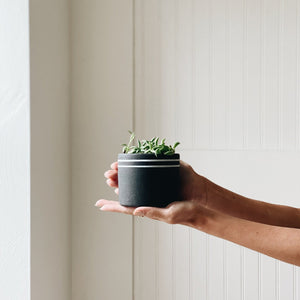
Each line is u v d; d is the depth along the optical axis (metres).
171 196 0.80
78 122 1.72
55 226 1.56
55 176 1.56
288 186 1.61
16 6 1.36
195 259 1.66
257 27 1.63
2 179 1.37
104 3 1.70
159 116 1.68
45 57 1.47
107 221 1.70
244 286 1.63
